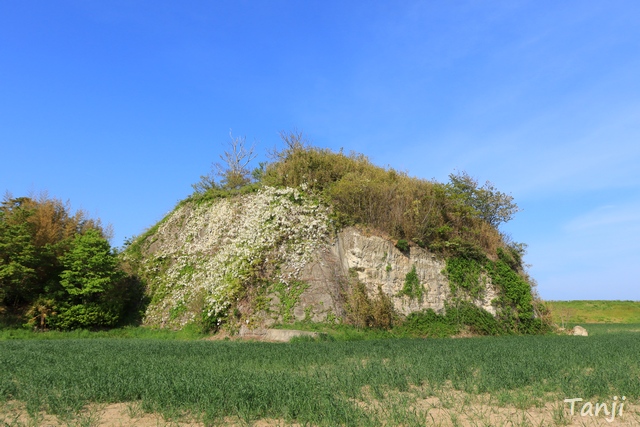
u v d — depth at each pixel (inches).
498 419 327.3
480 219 1449.3
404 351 689.0
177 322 1202.6
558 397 386.6
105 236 1488.7
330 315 1059.9
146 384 385.4
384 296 1121.4
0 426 297.0
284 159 1392.7
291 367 533.3
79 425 305.0
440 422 316.2
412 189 1322.6
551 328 1371.8
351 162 1387.8
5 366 511.2
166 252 1428.4
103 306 1219.9
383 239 1188.5
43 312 1155.9
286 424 309.0
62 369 472.4
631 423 326.0
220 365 515.8
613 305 2999.5
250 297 1088.2
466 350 698.2
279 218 1208.2
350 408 321.4
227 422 312.0
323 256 1138.0
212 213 1408.7
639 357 643.5
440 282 1225.4
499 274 1310.3
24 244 1170.0
